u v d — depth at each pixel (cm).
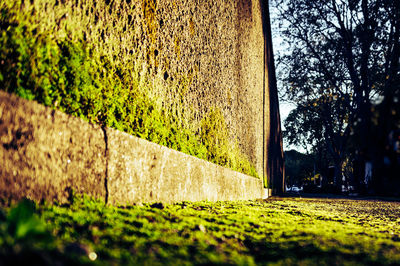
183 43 420
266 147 1539
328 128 2778
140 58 294
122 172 218
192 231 188
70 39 198
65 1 195
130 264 110
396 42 1673
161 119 329
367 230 291
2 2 151
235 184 635
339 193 2750
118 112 244
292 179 7419
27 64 161
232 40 755
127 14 274
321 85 2366
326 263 154
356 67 2009
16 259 78
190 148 409
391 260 169
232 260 142
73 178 173
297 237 219
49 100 174
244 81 907
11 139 138
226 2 702
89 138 188
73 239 122
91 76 214
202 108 487
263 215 331
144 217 194
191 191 368
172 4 387
